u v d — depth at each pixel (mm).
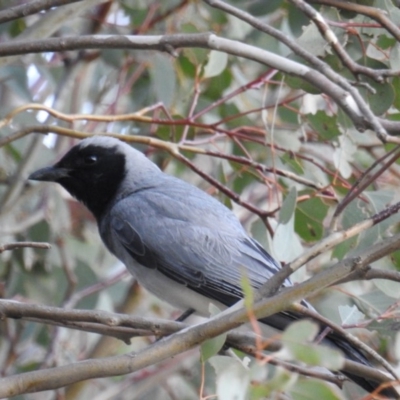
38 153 12102
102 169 10398
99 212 10500
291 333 4992
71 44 8055
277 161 11008
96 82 13305
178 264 9531
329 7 8898
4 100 13008
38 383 5977
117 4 12609
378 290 8711
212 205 9906
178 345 6113
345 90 7387
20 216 12258
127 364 6070
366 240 8453
